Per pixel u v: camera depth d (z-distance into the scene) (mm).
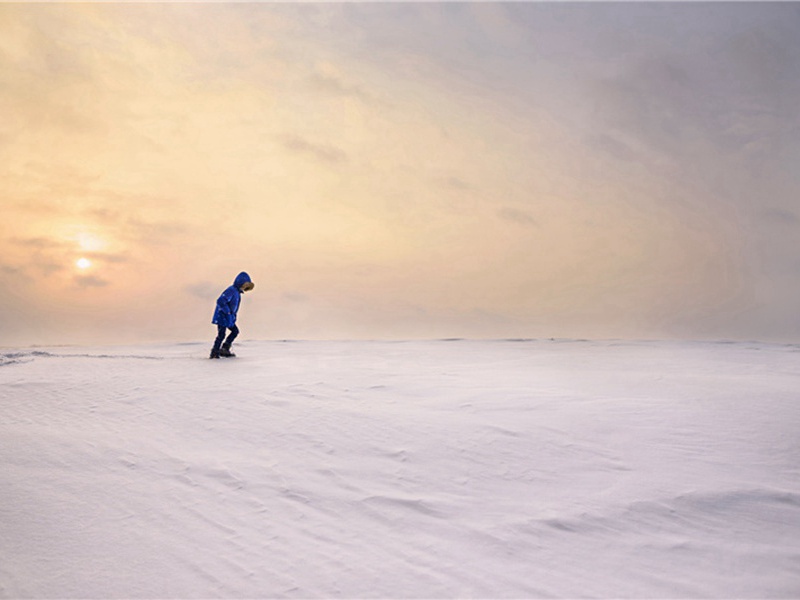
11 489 4520
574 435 5938
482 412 6863
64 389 8359
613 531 3941
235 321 13070
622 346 20016
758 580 3326
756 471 4992
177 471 5020
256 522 4055
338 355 14781
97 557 3523
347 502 4410
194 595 3127
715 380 9008
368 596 3131
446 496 4535
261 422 6555
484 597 3133
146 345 21094
